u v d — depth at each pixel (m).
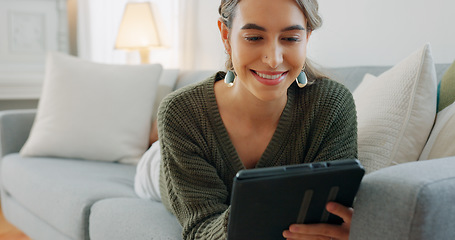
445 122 0.99
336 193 0.69
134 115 1.93
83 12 3.05
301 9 0.80
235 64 0.84
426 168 0.69
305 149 1.00
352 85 1.49
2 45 3.00
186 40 2.69
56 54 2.08
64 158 1.92
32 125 2.12
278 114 0.98
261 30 0.78
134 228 1.16
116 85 1.97
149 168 1.46
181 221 1.01
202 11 2.64
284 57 0.80
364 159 1.05
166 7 2.83
